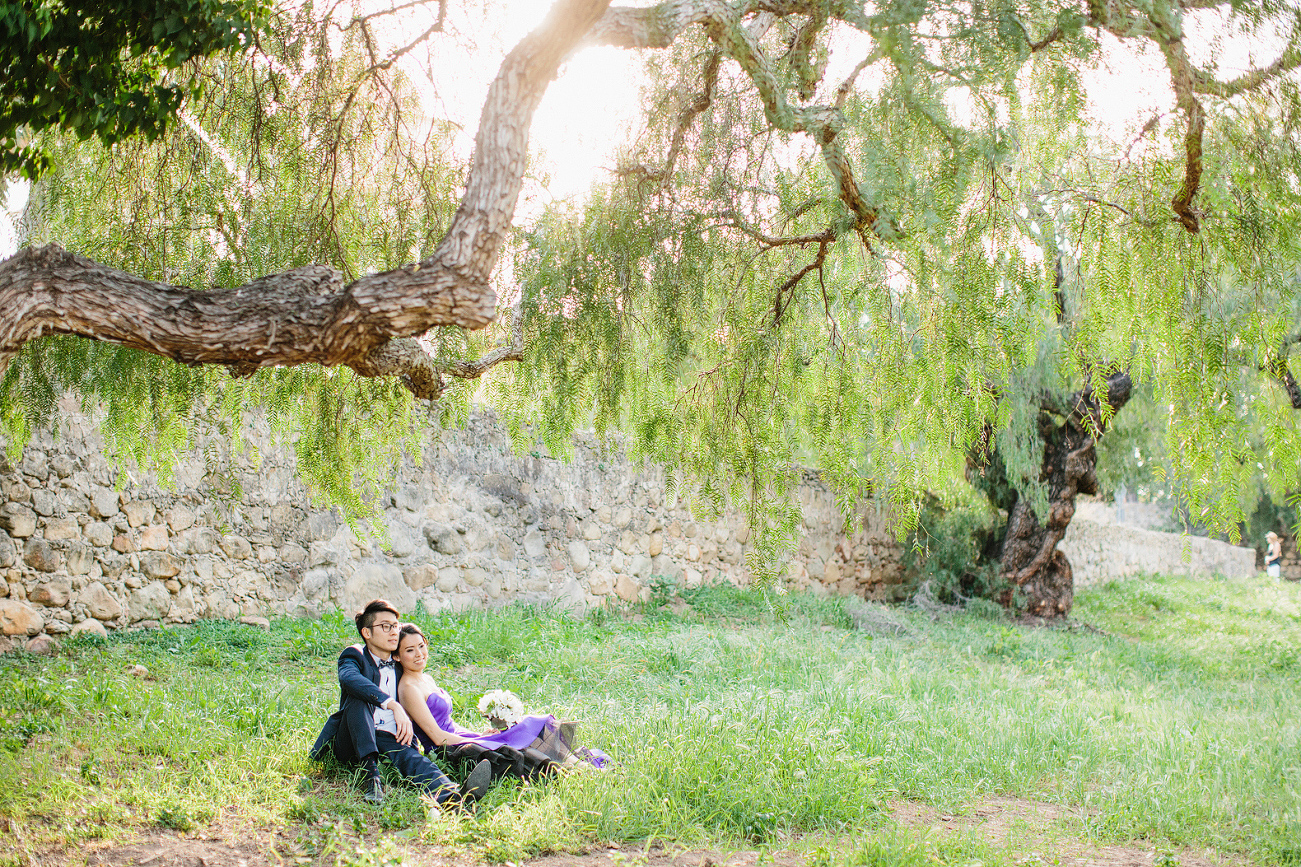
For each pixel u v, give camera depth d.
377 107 4.85
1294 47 3.49
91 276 2.79
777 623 10.05
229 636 7.06
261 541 7.91
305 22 4.50
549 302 4.66
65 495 6.75
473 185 3.03
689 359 4.84
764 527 4.65
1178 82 3.56
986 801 4.41
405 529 8.90
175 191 4.62
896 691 6.52
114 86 3.44
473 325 3.05
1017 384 10.52
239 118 4.64
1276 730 5.83
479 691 5.82
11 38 2.96
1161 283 3.99
